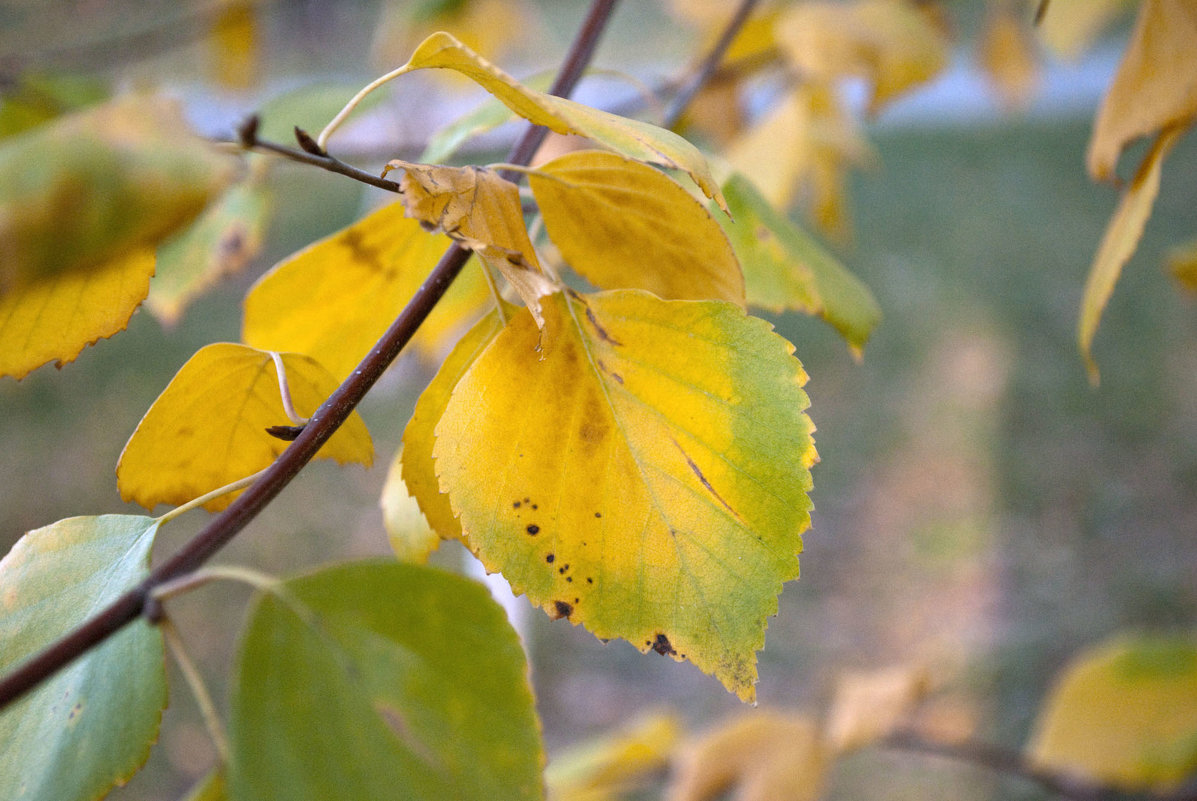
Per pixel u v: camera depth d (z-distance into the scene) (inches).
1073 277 145.3
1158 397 112.0
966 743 37.4
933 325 135.6
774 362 18.0
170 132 16.2
